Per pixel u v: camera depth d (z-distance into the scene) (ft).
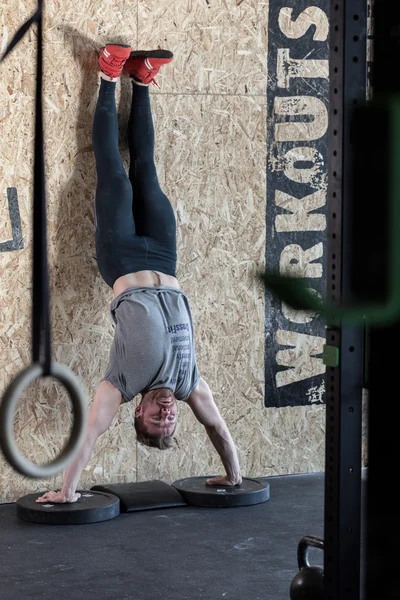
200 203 17.28
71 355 16.38
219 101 17.30
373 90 2.31
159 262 15.83
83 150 16.24
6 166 15.71
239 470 16.65
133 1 16.51
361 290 2.05
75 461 15.16
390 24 2.29
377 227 2.05
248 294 17.75
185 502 16.06
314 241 18.22
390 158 2.05
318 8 17.94
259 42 17.54
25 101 15.78
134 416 16.34
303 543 9.91
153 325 15.06
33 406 16.02
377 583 2.49
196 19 17.01
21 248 15.88
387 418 2.45
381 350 2.43
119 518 15.12
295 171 17.99
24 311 15.92
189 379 15.64
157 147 16.84
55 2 15.85
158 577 12.17
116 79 16.10
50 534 14.11
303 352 18.26
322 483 17.75
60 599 11.23
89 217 16.37
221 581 12.03
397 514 2.47
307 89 17.97
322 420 18.56
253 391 17.90
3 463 15.98
